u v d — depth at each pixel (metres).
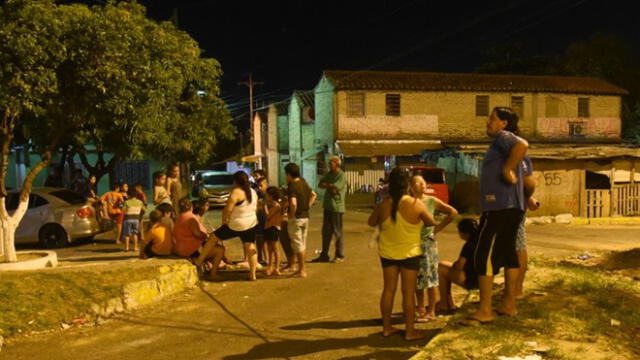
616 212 21.38
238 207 9.23
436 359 5.00
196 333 6.56
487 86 31.50
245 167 55.84
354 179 29.72
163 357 5.79
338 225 11.00
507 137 5.62
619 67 41.16
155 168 24.89
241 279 9.46
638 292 7.36
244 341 6.21
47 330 6.66
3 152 8.95
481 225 5.92
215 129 20.77
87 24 8.76
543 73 42.44
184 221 9.49
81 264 9.27
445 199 20.81
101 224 14.84
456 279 6.83
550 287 7.56
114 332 6.65
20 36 7.90
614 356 5.02
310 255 12.17
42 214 14.27
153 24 10.99
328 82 30.69
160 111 11.84
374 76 31.28
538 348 5.15
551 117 32.56
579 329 5.74
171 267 8.66
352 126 29.83
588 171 21.36
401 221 5.80
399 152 29.45
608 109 33.62
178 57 12.08
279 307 7.65
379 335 6.21
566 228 17.73
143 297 7.82
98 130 11.55
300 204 9.52
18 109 8.20
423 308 6.86
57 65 8.52
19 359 5.81
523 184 6.09
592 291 7.25
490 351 5.11
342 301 7.94
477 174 22.69
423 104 30.62
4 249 8.98
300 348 5.88
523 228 6.84
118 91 9.03
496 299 7.03
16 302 6.92
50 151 9.59
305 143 36.25
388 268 5.94
